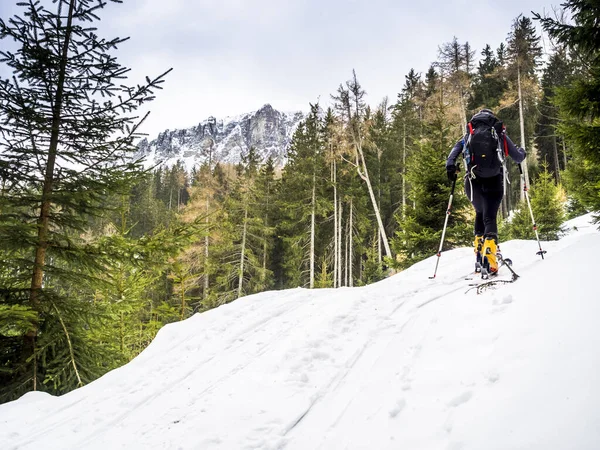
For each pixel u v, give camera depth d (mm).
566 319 2338
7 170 6070
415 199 14461
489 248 4438
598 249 3086
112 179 6562
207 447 2727
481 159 4395
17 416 3891
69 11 6148
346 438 2428
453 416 2070
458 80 29891
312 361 3742
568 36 6531
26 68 5961
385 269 20734
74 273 6922
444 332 3164
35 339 6707
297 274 29656
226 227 26906
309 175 28375
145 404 3668
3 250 6312
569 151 7855
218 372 4000
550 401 1756
